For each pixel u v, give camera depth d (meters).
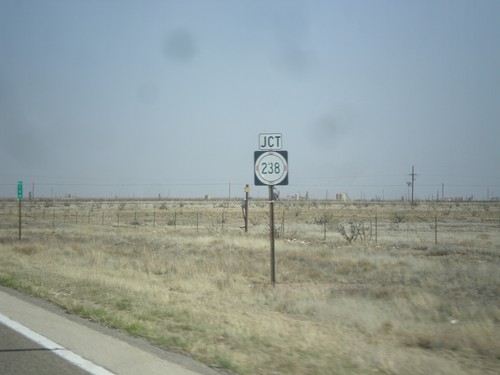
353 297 13.19
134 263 19.84
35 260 20.17
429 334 8.93
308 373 6.52
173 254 23.61
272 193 14.88
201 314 10.37
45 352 7.21
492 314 10.81
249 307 11.94
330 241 31.80
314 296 12.97
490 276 15.91
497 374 6.94
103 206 117.69
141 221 61.59
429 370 6.80
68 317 9.62
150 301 11.68
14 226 47.72
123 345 7.61
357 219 62.28
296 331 9.16
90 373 6.31
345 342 8.45
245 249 26.02
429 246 27.70
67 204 112.62
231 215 75.12
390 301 12.52
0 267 17.31
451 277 16.45
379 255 22.58
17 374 6.29
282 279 17.05
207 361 6.89
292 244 29.31
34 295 11.98
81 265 18.98
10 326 8.76
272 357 7.22
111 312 10.09
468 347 8.38
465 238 35.12
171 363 6.73
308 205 114.56
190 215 75.75
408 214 73.25
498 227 49.72
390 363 6.98
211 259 21.47
